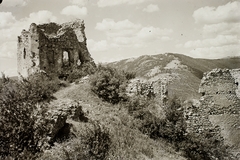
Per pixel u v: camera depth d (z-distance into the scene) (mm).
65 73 28812
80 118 17391
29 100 12570
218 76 26703
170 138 20297
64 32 29703
